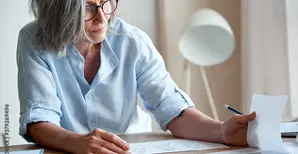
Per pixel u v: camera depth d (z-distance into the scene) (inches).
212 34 82.3
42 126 45.1
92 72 53.2
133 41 54.9
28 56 49.8
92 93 53.2
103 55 53.2
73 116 53.1
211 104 91.3
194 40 83.0
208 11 82.4
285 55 76.0
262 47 82.7
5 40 79.5
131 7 90.4
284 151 38.3
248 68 88.0
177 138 47.4
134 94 55.4
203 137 45.6
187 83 92.7
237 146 42.5
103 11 49.2
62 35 49.1
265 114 40.4
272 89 80.0
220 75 95.5
